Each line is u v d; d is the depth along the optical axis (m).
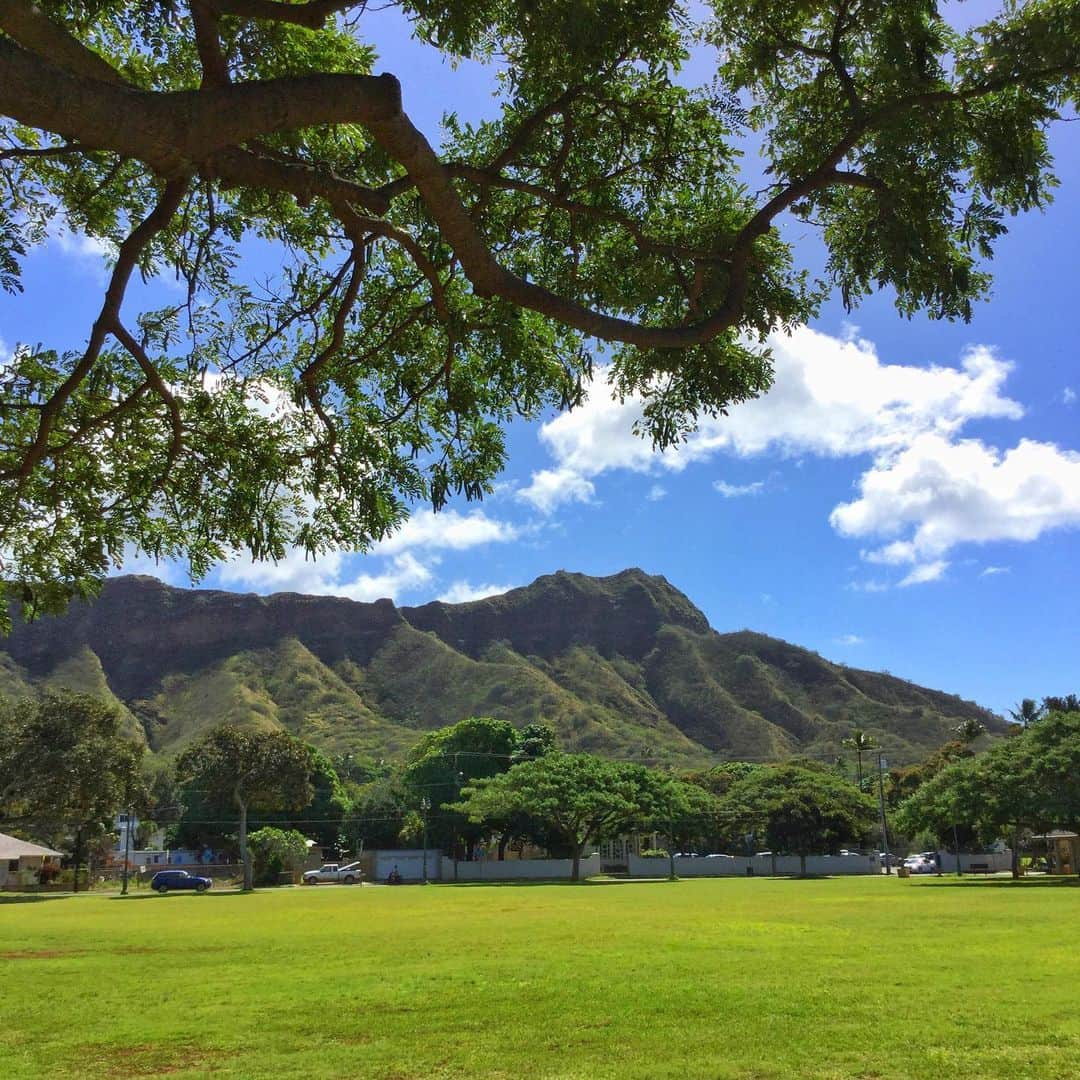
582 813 65.88
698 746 161.25
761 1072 8.47
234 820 82.88
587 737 149.12
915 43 6.35
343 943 21.36
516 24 6.11
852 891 43.56
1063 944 18.84
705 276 7.12
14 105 3.23
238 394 7.18
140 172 7.24
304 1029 11.01
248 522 7.14
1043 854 81.88
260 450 7.11
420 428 7.92
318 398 6.78
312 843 82.56
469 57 6.19
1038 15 6.15
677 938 21.19
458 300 7.72
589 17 5.90
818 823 73.19
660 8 6.20
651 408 7.46
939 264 6.55
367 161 6.80
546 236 7.76
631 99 7.08
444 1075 8.61
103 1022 11.71
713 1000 12.38
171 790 91.38
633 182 7.50
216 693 161.25
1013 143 6.48
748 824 76.25
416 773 83.44
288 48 6.71
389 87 4.05
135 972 16.66
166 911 36.19
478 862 76.56
